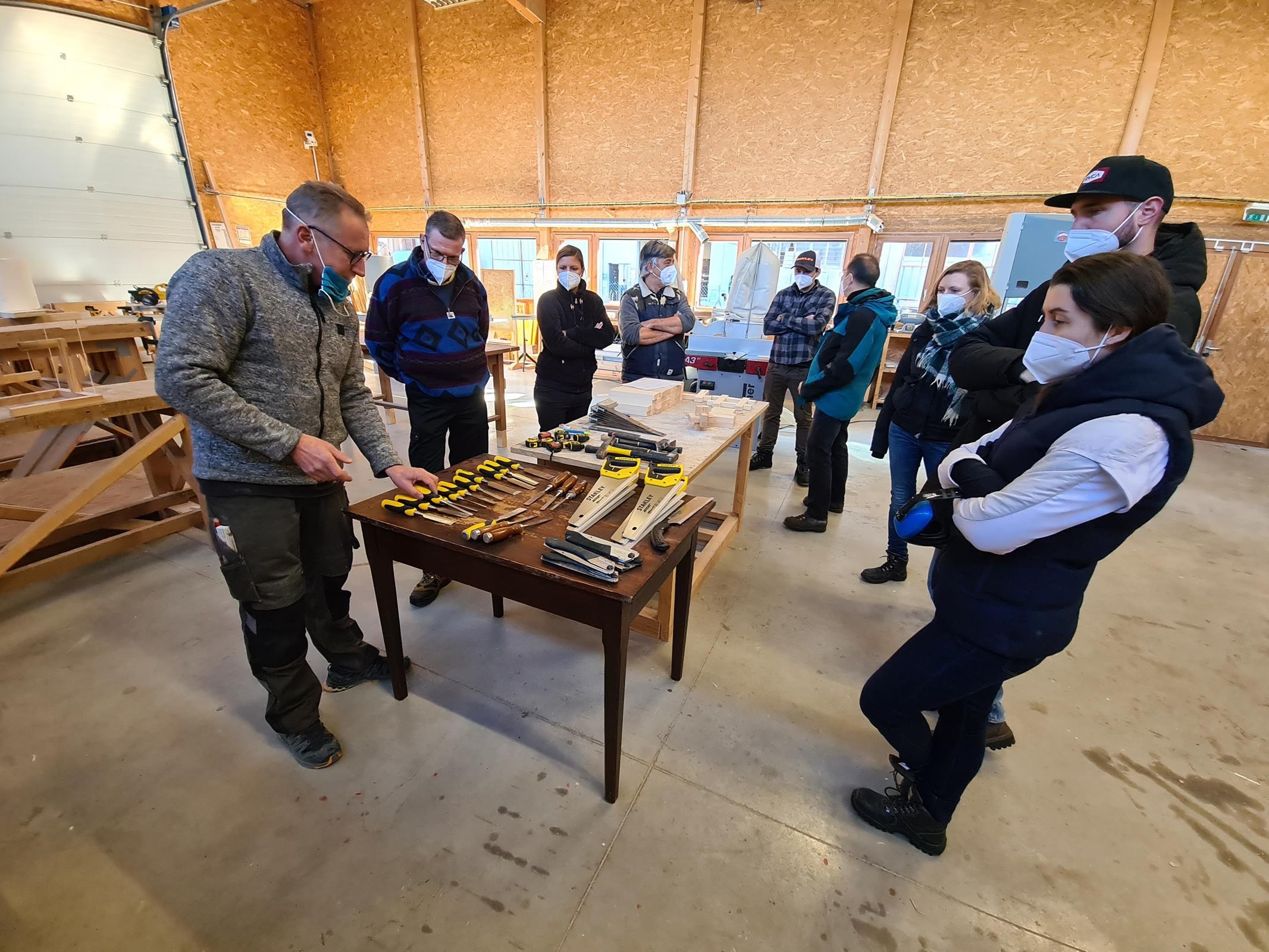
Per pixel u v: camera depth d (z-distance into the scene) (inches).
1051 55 197.6
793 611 89.7
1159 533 123.3
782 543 112.6
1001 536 36.9
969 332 63.2
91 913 45.1
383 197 336.5
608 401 95.0
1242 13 174.9
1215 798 58.6
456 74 290.8
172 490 109.1
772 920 46.2
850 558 107.1
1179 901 48.4
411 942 43.6
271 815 53.3
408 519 55.1
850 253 247.4
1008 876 50.2
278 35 303.7
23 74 195.5
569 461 70.7
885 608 91.2
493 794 56.3
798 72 230.8
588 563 46.3
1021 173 211.6
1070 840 53.7
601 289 299.7
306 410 52.3
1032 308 57.6
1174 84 186.2
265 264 48.4
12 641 75.6
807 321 136.8
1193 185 190.5
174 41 268.1
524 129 285.7
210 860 49.2
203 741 61.3
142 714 64.5
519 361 311.6
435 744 62.0
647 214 274.4
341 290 52.0
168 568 94.6
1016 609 39.5
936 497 44.1
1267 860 52.2
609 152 271.9
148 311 170.6
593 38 257.8
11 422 73.9
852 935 45.3
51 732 61.6
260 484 50.4
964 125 214.2
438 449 92.3
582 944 43.9
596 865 49.9
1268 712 70.9
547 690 70.9
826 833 53.6
